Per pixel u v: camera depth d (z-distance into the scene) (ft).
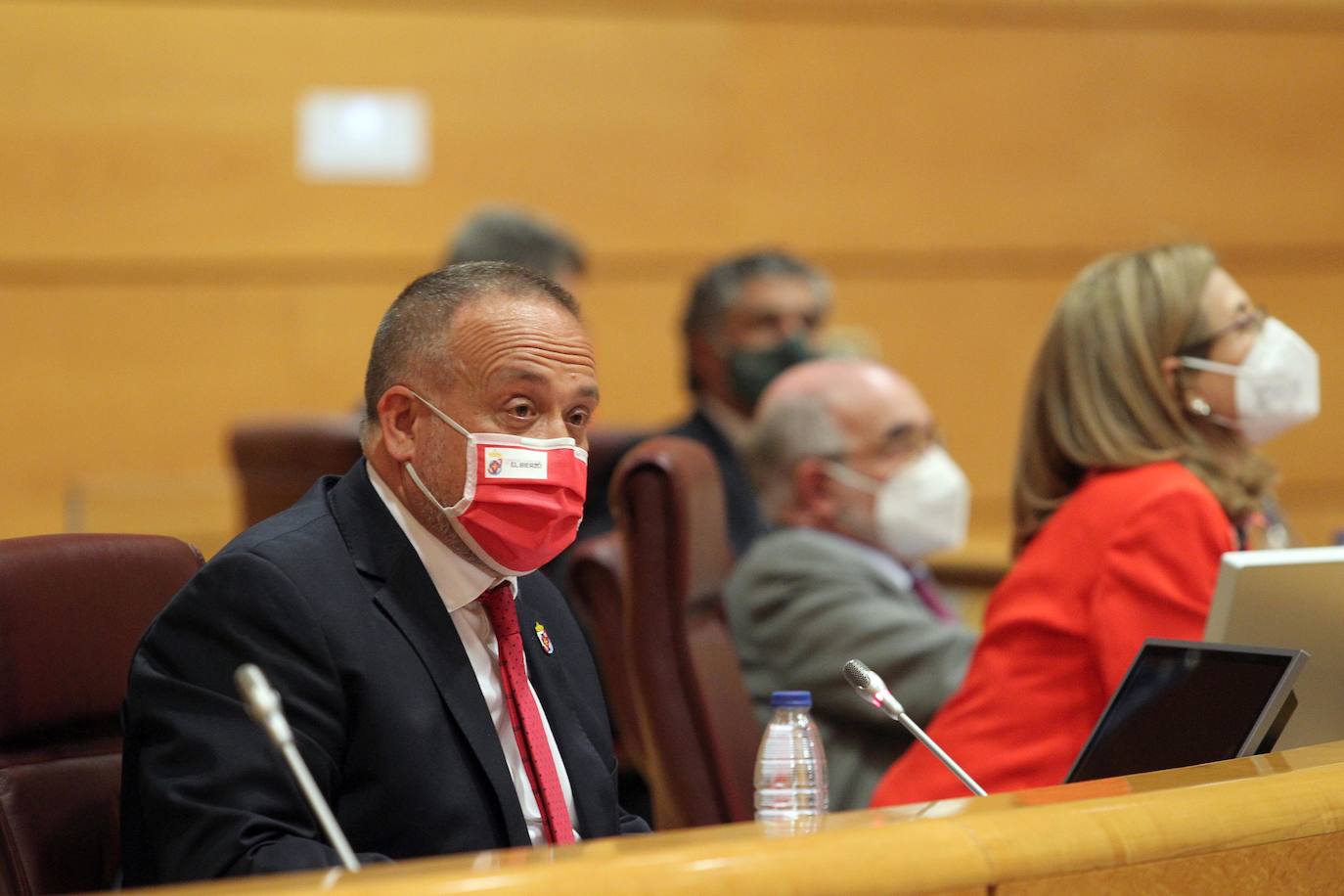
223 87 62.69
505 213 47.26
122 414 61.72
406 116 64.59
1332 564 23.56
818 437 36.70
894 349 71.31
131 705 18.86
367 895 12.14
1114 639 26.22
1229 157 75.25
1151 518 26.50
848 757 33.53
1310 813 16.78
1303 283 76.33
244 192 63.00
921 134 71.41
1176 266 28.66
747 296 46.68
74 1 61.16
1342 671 23.86
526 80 66.23
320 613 19.15
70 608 20.68
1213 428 29.14
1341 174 76.43
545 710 21.66
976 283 72.18
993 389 72.49
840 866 13.48
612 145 67.51
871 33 70.74
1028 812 15.20
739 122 69.21
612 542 32.50
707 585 29.71
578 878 12.66
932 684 33.12
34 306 60.90
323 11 63.72
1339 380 76.95
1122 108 73.82
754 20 69.31
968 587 52.65
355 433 36.86
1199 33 74.69
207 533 52.70
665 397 68.44
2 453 60.44
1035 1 72.64
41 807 19.89
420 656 19.69
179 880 17.61
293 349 63.62
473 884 12.40
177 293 62.44
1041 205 72.84
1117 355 28.19
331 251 63.98
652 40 67.92
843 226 70.59
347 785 19.12
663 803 28.66
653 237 68.18
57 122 61.05
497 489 19.89
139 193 61.93
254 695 15.65
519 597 22.52
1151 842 15.30
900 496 36.42
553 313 20.45
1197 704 21.65
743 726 29.40
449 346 20.08
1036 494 28.94
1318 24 76.18
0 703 19.89
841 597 34.30
